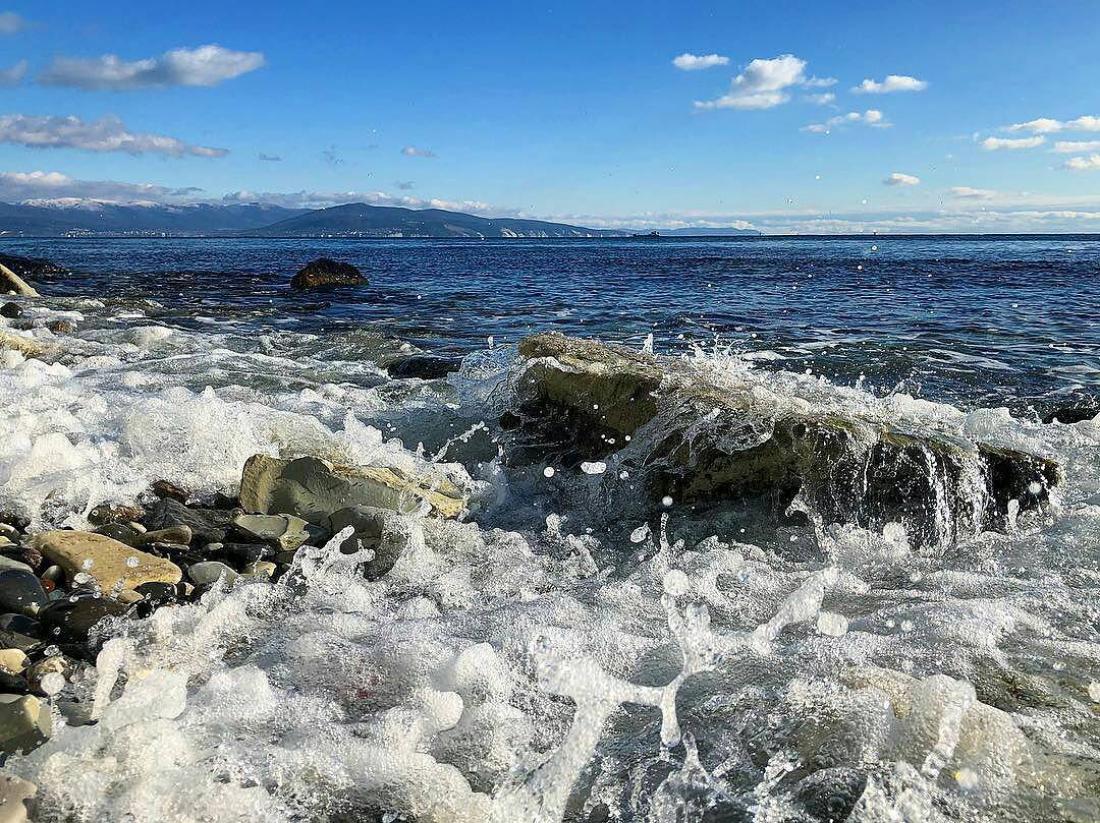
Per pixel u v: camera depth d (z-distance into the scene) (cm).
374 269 3250
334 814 203
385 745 226
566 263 3909
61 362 884
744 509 429
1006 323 1357
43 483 416
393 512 397
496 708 248
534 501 478
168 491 436
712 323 1377
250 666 262
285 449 485
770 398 473
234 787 204
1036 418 712
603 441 505
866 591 341
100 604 306
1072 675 259
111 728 219
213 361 909
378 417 630
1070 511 408
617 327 1327
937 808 196
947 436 426
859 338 1192
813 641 285
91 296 1755
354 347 1081
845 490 409
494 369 699
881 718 229
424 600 331
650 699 220
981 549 380
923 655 272
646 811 205
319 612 320
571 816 205
